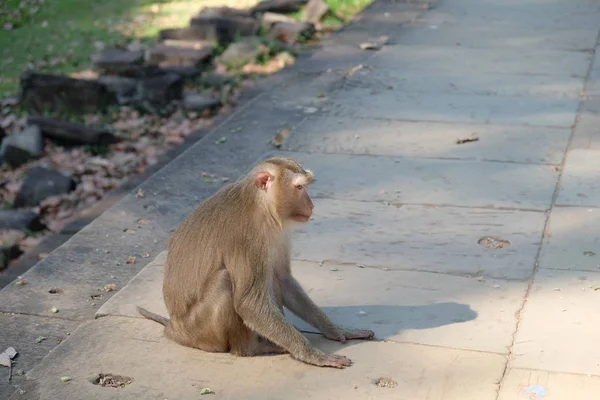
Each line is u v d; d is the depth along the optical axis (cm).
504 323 719
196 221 671
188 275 666
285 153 1095
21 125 1448
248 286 643
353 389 641
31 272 850
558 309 738
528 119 1170
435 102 1244
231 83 1562
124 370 677
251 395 639
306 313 698
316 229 895
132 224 941
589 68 1362
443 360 671
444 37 1544
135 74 1596
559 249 841
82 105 1505
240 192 654
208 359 683
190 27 1753
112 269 855
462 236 873
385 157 1070
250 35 1753
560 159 1046
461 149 1085
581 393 627
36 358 719
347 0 1952
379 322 725
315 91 1310
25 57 1728
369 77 1355
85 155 1376
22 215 1152
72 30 1870
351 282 792
